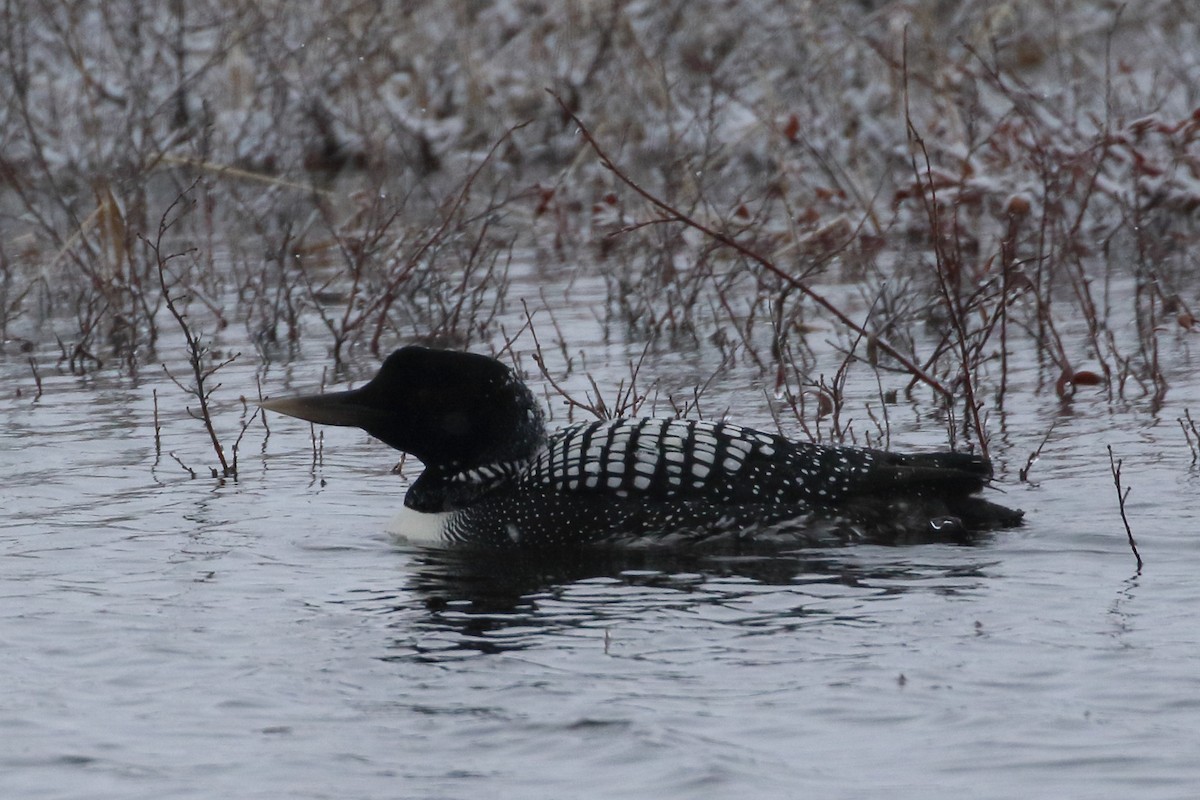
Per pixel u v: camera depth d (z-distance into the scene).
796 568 17.61
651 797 11.95
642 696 13.77
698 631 15.48
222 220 44.62
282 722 13.42
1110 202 37.81
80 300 33.00
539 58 53.19
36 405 26.89
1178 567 17.09
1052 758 12.39
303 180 48.78
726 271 36.53
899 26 46.78
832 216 39.84
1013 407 25.12
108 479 22.03
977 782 12.04
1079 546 17.94
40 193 46.41
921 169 39.12
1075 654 14.51
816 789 11.98
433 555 18.52
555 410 25.62
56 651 15.13
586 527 18.77
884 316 31.28
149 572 17.78
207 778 12.41
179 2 49.38
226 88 50.59
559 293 35.62
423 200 45.75
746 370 28.33
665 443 18.94
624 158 47.44
